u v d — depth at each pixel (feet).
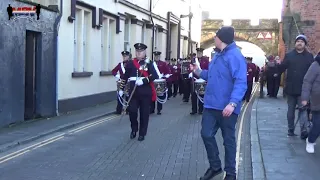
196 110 45.70
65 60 43.75
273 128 32.40
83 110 46.88
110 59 58.44
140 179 20.21
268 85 63.72
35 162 23.29
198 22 128.77
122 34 61.52
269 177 19.12
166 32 88.99
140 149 26.89
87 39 50.21
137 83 29.04
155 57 44.16
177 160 24.07
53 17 40.78
